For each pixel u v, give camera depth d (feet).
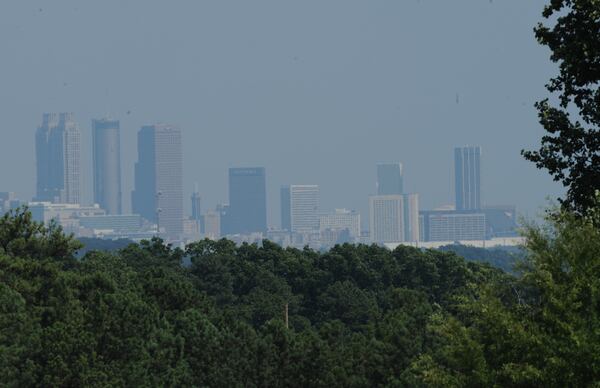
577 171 614.34
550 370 507.30
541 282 529.04
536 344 517.96
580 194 607.37
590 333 505.66
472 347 549.54
